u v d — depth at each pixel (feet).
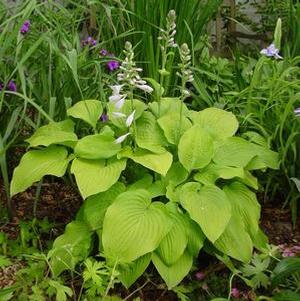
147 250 3.57
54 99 4.66
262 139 4.91
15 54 4.82
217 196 3.88
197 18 6.16
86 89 5.11
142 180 4.19
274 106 5.16
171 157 4.01
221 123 4.58
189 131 4.17
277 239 4.80
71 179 4.95
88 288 3.84
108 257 3.59
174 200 3.95
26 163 4.18
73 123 4.61
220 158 4.30
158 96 4.52
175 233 3.77
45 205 5.03
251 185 4.23
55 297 3.91
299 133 4.73
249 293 3.99
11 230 4.66
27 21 5.08
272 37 8.04
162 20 5.73
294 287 4.02
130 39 6.00
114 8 5.71
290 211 5.17
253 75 5.38
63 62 5.03
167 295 4.04
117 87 3.95
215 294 4.05
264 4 9.00
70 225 4.17
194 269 4.14
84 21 6.79
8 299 3.70
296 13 6.05
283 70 5.54
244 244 3.88
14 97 4.94
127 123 3.94
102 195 4.07
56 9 6.34
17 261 4.28
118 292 4.02
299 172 4.94
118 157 4.02
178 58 5.98
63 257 3.96
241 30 8.70
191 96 6.05
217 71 6.42
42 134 4.42
